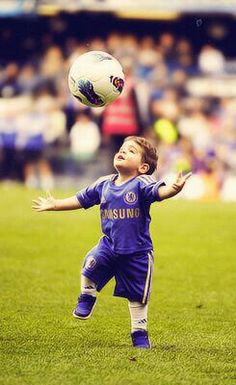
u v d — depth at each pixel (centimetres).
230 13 6394
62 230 3688
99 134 5616
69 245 3412
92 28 6381
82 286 1892
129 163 1872
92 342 1945
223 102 5919
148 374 1658
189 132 5628
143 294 1870
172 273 2958
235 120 5772
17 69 6075
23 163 5684
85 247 3388
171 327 2156
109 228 1881
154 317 2278
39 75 6009
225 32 6650
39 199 1931
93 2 6375
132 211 1859
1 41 6334
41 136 5681
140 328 1888
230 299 2567
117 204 1866
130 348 1870
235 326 2188
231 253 3338
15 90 5869
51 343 1920
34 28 6384
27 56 6312
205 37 6378
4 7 6394
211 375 1675
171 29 6381
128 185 1869
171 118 5662
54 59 6178
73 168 5650
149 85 5888
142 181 1862
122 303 2452
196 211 4178
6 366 1695
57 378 1617
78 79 2094
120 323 2173
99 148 5622
